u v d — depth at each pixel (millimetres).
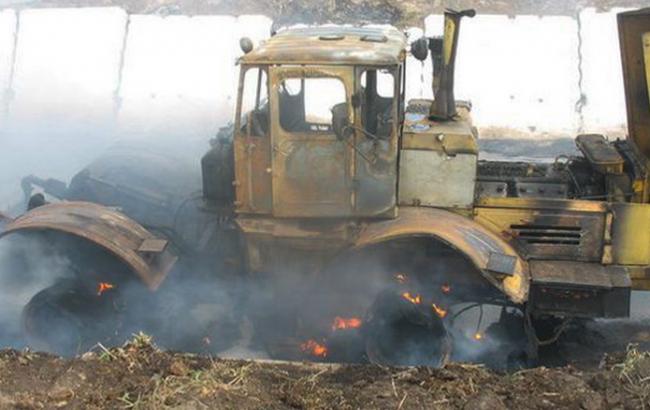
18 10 15680
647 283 7102
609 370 5598
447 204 7113
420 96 13461
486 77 14570
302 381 5523
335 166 6785
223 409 4949
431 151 7027
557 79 14461
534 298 6895
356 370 5980
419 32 15203
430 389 5402
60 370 5383
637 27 7441
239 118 6820
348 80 6621
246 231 7016
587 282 6742
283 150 6785
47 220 7000
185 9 17234
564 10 16578
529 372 5723
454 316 7195
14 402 4973
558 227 7082
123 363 5496
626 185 7320
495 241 6816
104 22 15430
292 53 6629
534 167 8016
